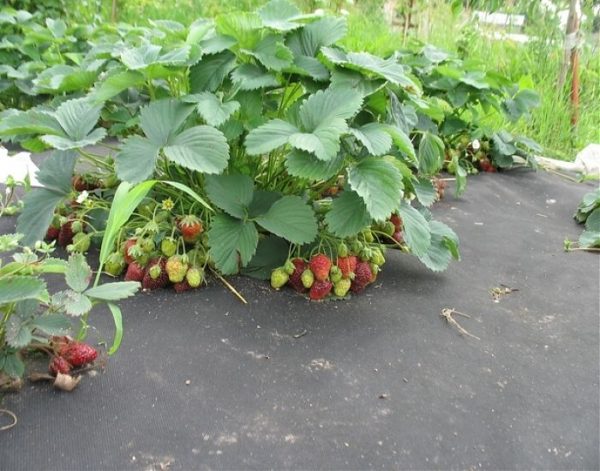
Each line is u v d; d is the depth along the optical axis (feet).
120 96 8.77
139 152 7.14
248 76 7.55
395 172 7.11
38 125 7.64
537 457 5.49
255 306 7.42
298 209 7.64
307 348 6.74
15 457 4.91
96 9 22.56
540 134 18.20
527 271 9.48
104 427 5.31
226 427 5.47
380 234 9.39
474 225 11.43
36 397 5.55
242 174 8.13
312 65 7.79
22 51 15.02
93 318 6.89
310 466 5.13
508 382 6.52
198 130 7.11
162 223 7.76
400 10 25.31
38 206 8.13
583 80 20.16
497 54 20.98
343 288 7.75
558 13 19.98
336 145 6.63
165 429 5.37
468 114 17.48
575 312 8.25
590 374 6.82
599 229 11.16
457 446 5.51
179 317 7.05
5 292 4.79
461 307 8.05
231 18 7.45
